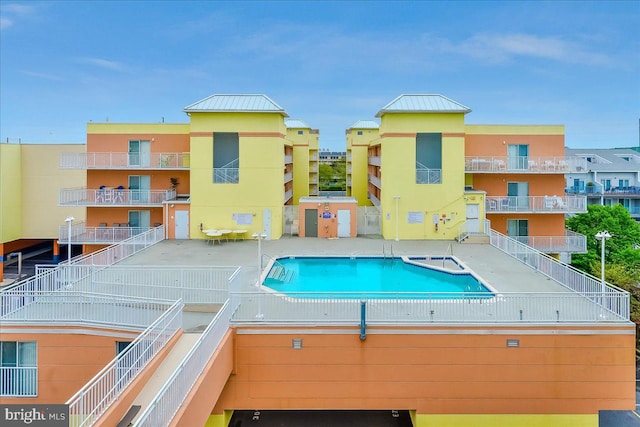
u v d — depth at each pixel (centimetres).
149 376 1102
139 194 3366
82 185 4200
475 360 1405
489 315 1454
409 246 2853
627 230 3547
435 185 3105
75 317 1447
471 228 3120
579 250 3173
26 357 1448
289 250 2725
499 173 3391
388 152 3120
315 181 6175
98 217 3431
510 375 1403
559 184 3422
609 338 1395
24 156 4166
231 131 3109
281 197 3272
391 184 3122
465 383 1405
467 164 3312
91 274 1744
